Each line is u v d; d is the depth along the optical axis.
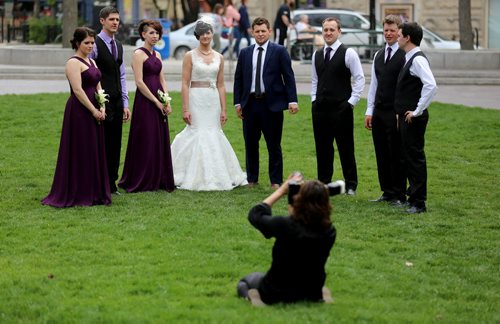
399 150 25.12
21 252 20.20
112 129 26.16
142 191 26.66
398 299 17.38
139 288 17.62
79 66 24.31
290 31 69.94
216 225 22.50
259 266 19.19
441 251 20.88
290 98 27.05
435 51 62.00
